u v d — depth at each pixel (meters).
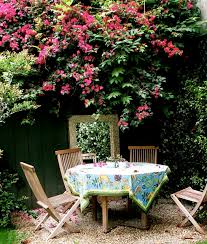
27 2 5.96
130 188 4.31
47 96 5.77
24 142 5.70
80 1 6.39
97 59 5.50
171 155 5.81
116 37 5.32
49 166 5.83
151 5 6.05
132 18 5.71
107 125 7.34
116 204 5.71
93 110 6.01
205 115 4.96
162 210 5.29
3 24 5.84
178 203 4.52
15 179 5.23
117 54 5.29
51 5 5.79
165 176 4.67
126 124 5.35
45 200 4.35
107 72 5.42
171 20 5.87
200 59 5.56
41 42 5.71
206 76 5.40
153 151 5.75
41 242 4.24
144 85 5.42
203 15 5.80
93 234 4.46
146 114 5.30
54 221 4.97
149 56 5.63
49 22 5.77
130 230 4.55
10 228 4.78
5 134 5.60
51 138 5.85
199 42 5.61
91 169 4.75
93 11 6.31
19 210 5.16
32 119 5.56
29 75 5.54
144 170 4.62
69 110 5.91
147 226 4.54
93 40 5.39
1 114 4.78
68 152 5.54
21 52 5.42
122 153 6.23
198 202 4.36
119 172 4.49
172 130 5.76
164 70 5.84
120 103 5.62
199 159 5.28
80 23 5.61
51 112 5.70
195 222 4.39
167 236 4.29
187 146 5.47
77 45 5.53
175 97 5.73
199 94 5.00
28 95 5.27
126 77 5.45
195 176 5.22
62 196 4.80
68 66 5.50
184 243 4.03
